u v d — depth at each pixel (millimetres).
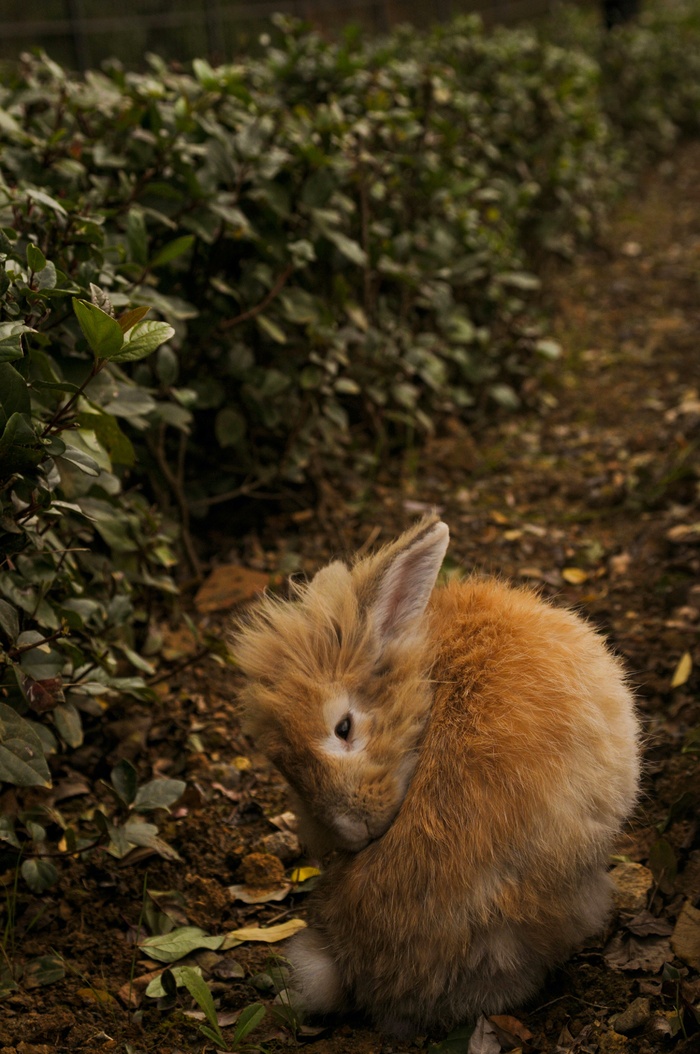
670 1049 867
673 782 1073
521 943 881
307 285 1477
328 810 868
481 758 865
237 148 1288
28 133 1258
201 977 911
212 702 1213
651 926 958
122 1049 909
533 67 2475
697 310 2285
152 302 1121
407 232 1652
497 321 1842
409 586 915
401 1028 911
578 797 868
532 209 2238
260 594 997
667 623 1249
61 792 1097
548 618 939
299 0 3102
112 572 1144
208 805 1106
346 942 895
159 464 1329
